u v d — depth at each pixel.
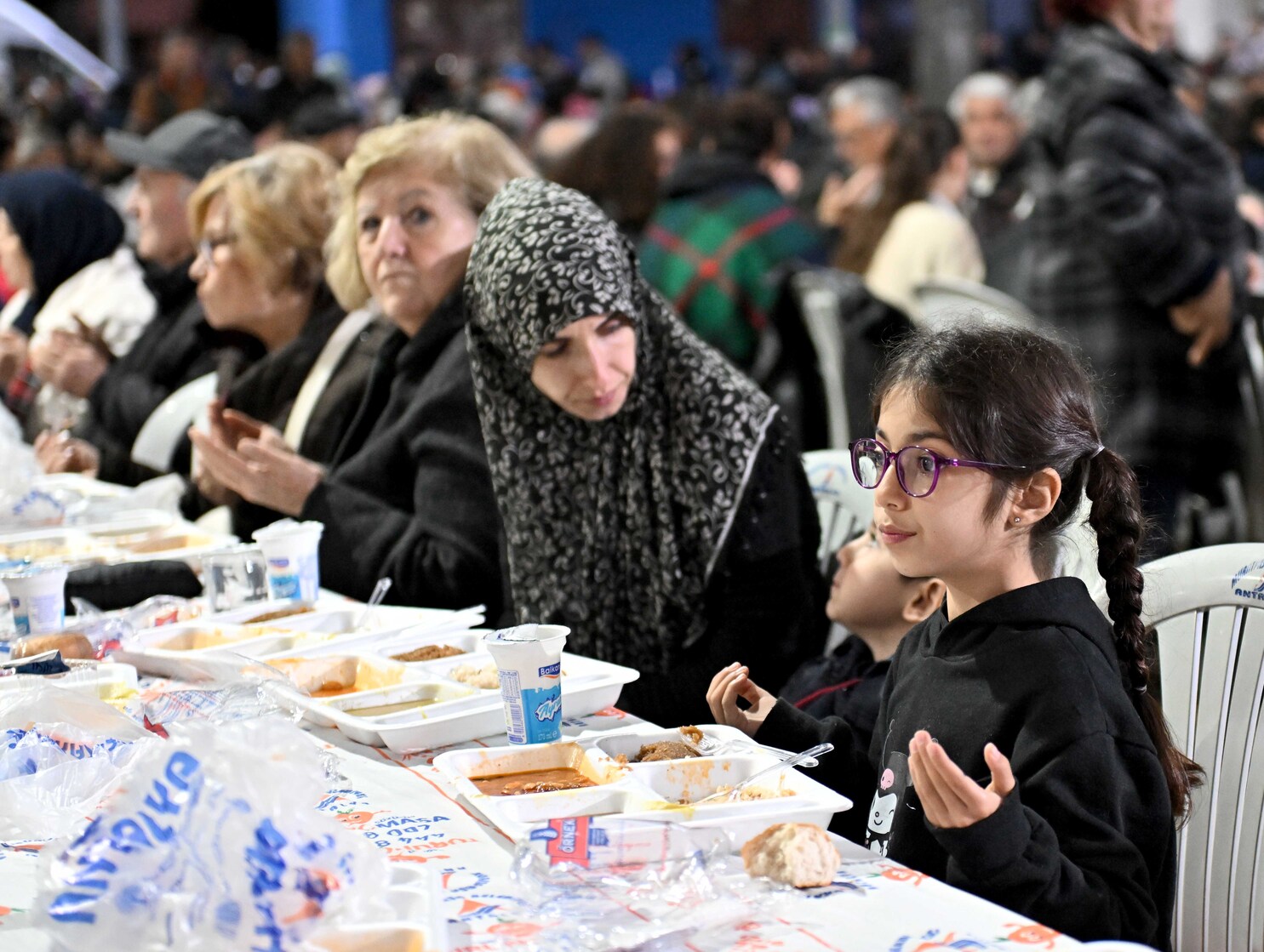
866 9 27.14
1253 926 2.82
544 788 2.38
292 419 5.38
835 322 7.28
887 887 1.98
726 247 7.51
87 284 8.12
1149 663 2.79
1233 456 6.32
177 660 3.24
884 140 10.08
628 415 3.87
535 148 13.84
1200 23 22.73
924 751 2.05
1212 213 6.04
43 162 12.27
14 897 2.08
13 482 5.25
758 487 3.83
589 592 3.93
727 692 2.86
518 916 1.92
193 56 14.57
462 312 4.57
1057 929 2.12
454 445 4.35
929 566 2.46
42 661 3.14
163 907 1.69
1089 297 6.30
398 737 2.71
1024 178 11.02
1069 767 2.25
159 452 6.21
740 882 1.97
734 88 21.45
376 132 4.69
